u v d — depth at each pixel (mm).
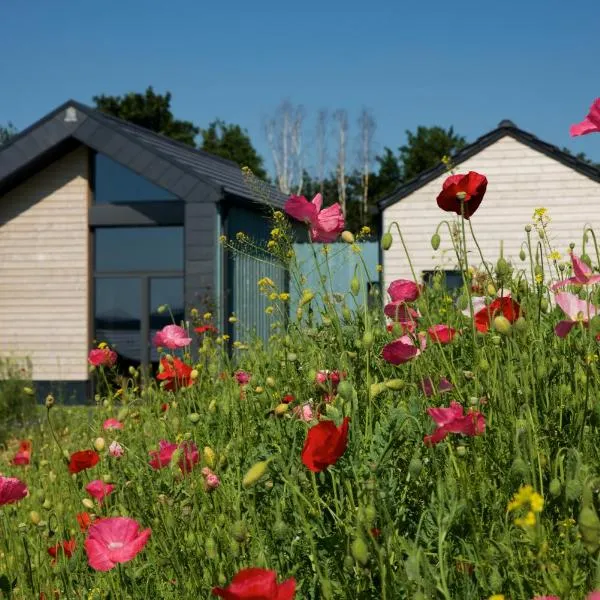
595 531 1577
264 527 2416
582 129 2689
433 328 2725
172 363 3672
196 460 2775
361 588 1900
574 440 2217
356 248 2939
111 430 3646
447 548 2012
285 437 2633
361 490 2064
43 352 17312
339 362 2689
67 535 3115
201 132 54594
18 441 8609
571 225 19047
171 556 2512
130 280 17078
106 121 15984
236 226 16797
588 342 2385
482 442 2248
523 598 1738
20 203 17484
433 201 19094
